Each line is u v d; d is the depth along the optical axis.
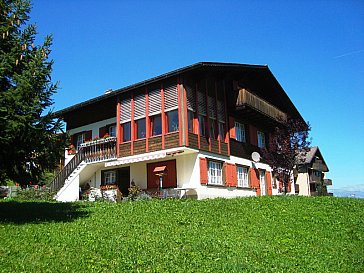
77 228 12.32
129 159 24.17
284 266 10.09
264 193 31.03
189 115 23.06
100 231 12.04
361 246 13.17
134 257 9.52
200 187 22.62
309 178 54.09
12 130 11.95
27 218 14.04
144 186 24.86
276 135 28.41
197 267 9.27
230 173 25.94
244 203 18.67
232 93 27.64
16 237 10.82
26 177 13.74
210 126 24.88
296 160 28.22
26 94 12.74
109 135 27.75
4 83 13.24
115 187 25.27
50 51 13.82
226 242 11.69
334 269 10.51
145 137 23.92
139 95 24.78
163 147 22.86
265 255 10.87
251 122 31.03
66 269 8.59
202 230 13.28
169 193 22.42
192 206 17.27
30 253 9.52
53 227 12.28
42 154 13.65
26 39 13.74
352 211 18.61
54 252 9.66
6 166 13.14
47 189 25.12
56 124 13.74
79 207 17.47
